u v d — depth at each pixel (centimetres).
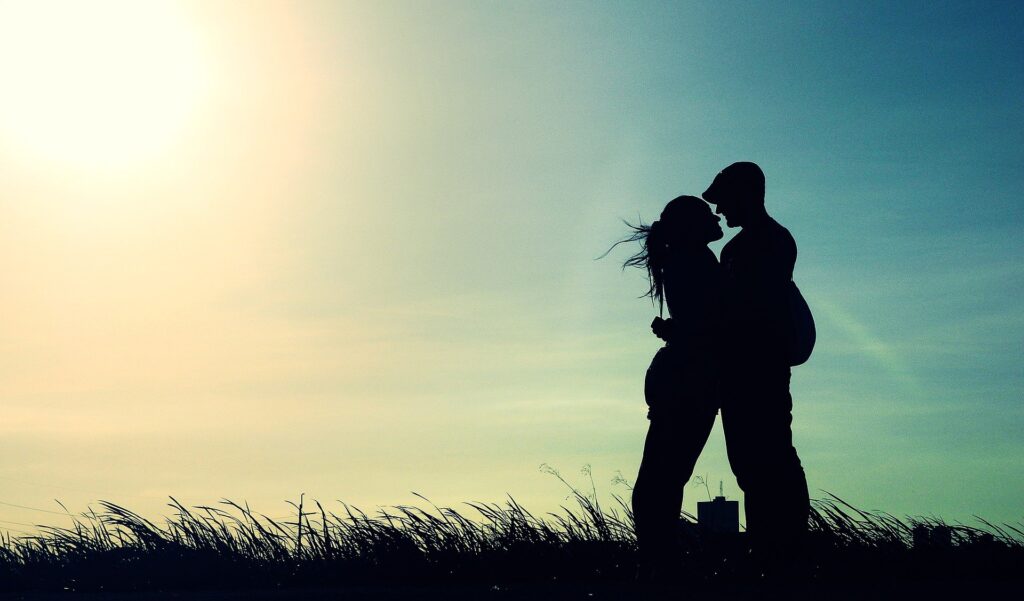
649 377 631
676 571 614
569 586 586
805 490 583
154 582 672
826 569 625
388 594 509
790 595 472
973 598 455
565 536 718
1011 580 640
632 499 632
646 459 625
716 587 545
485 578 677
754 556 585
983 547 685
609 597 480
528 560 687
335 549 713
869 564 647
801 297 585
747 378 578
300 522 725
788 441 580
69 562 703
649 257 639
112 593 627
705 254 622
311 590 576
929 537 694
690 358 610
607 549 700
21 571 691
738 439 582
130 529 725
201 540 721
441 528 723
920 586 537
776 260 576
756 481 580
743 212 590
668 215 628
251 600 501
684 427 614
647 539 621
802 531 582
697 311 606
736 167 594
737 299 580
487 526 728
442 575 679
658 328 630
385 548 700
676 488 619
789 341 571
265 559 708
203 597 529
